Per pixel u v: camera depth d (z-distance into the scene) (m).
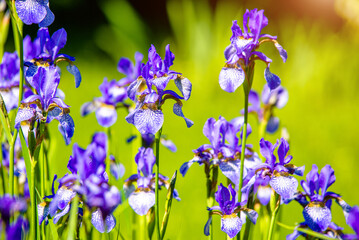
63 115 0.90
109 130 1.10
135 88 0.92
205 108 2.81
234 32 0.91
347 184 1.74
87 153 0.84
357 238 0.83
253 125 2.46
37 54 0.99
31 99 0.88
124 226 1.23
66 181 0.84
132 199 0.91
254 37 0.91
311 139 2.30
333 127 2.51
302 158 2.01
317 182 0.91
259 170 0.91
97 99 1.12
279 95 1.16
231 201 0.90
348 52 3.36
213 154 0.96
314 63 3.36
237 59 0.90
